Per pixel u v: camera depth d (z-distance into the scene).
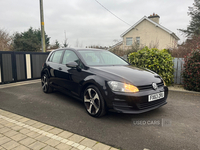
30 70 8.07
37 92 5.57
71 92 4.07
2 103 4.36
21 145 2.32
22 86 6.57
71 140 2.48
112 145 2.36
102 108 3.17
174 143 2.41
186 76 5.70
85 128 2.88
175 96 5.06
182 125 3.03
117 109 2.98
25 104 4.27
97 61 4.12
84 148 2.26
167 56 6.35
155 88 3.21
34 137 2.55
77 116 3.45
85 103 3.59
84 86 3.63
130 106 2.93
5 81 7.05
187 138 2.56
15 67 7.39
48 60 5.39
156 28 21.41
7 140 2.45
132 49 12.29
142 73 3.55
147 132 2.76
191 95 5.19
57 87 4.67
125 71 3.54
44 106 4.11
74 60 4.13
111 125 3.02
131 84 2.99
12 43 21.48
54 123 3.09
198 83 5.39
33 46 22.38
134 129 2.86
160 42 21.34
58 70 4.54
